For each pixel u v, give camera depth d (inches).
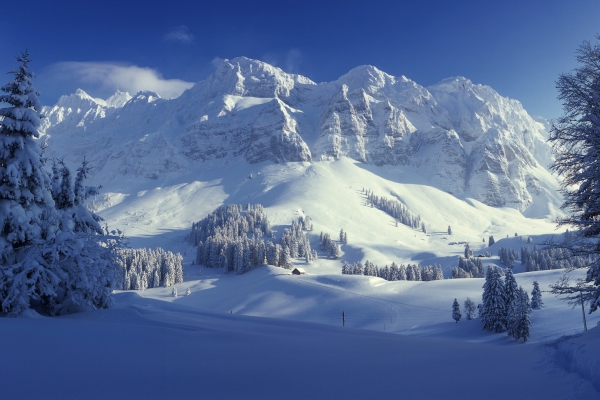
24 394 293.0
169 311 922.7
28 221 783.7
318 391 313.0
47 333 502.6
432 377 352.2
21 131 801.6
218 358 430.9
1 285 697.0
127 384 325.7
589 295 582.6
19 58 798.5
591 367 314.7
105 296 834.8
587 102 560.4
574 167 568.7
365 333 807.1
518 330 2240.4
